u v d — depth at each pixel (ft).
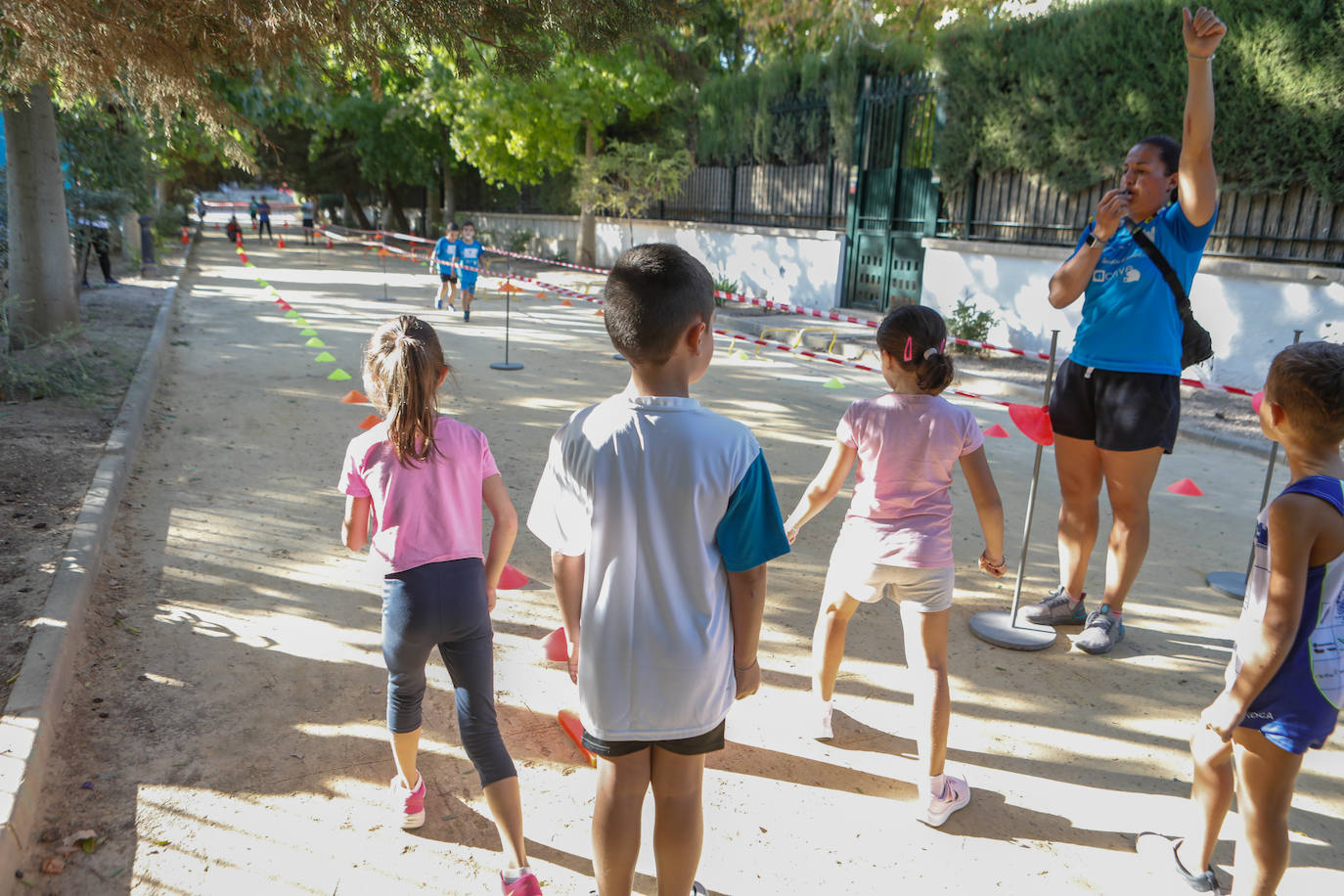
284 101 39.42
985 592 16.30
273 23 16.63
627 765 7.09
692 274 6.57
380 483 8.52
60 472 19.38
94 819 9.29
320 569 15.93
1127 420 13.16
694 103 72.02
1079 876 9.09
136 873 8.61
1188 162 12.18
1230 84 32.83
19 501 17.44
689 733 6.82
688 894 7.43
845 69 53.52
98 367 29.32
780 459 24.30
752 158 65.46
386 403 8.43
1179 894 8.86
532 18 18.93
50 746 10.16
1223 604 16.05
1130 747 11.51
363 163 108.58
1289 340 32.09
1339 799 10.50
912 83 49.78
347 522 8.93
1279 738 7.29
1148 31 35.45
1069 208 41.09
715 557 6.79
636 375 6.84
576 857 9.14
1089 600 15.94
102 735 10.69
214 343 38.70
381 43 18.31
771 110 62.34
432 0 17.48
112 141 45.60
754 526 6.69
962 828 9.84
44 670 11.12
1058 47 39.14
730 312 56.80
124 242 66.44
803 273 59.62
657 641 6.69
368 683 12.29
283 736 10.96
